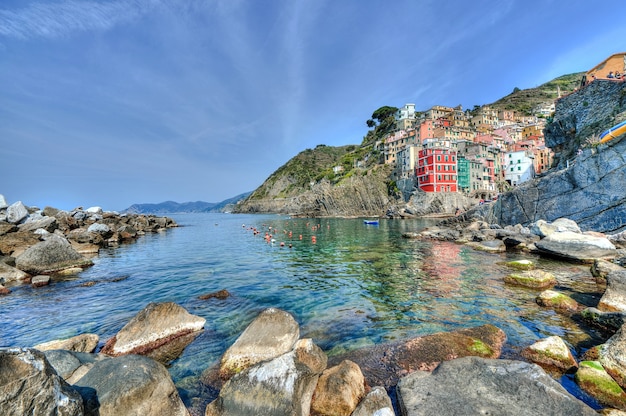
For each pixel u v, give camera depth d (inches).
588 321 462.0
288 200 7864.2
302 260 1100.5
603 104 1920.5
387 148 5162.4
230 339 434.9
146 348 395.2
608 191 1290.6
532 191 1649.9
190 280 800.3
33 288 710.5
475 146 4163.4
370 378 326.3
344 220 3740.2
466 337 395.9
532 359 351.6
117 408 224.2
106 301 617.6
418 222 3038.9
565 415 232.5
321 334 453.1
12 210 1332.4
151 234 2271.2
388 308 565.9
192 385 325.4
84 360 310.2
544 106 6127.0
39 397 182.5
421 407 252.1
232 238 1952.5
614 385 285.6
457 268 876.0
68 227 1558.8
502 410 241.8
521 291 642.2
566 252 939.3
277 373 271.4
